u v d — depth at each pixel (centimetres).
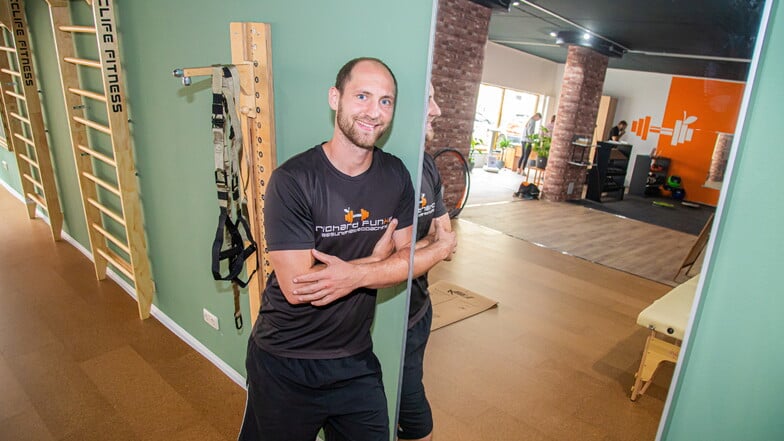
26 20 370
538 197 137
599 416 130
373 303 142
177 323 284
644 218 112
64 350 264
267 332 139
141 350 267
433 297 152
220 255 169
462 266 151
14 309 305
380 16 132
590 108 121
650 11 100
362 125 119
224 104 170
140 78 250
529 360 143
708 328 103
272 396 138
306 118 161
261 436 144
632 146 112
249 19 173
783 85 85
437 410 157
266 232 127
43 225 466
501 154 140
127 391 232
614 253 121
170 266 274
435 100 124
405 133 134
